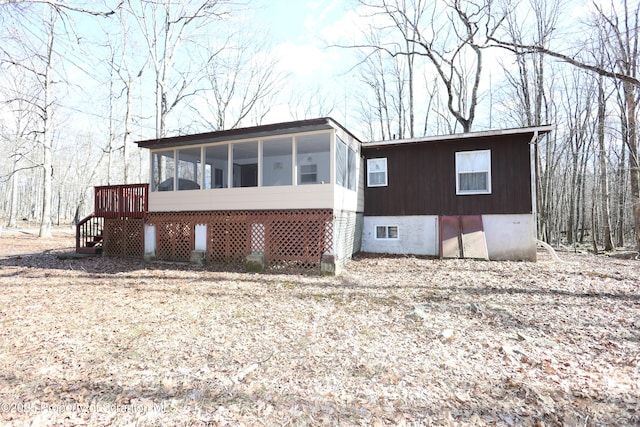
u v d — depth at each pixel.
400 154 11.16
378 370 3.24
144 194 10.48
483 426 2.38
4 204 41.59
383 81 24.50
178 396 2.77
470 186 10.20
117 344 3.84
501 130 9.40
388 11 16.73
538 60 17.22
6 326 4.36
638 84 6.03
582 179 20.20
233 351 3.67
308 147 10.63
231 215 9.30
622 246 17.83
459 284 6.70
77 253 11.17
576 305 5.14
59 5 5.46
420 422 2.45
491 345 3.79
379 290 6.36
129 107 17.34
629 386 2.87
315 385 2.97
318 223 8.46
